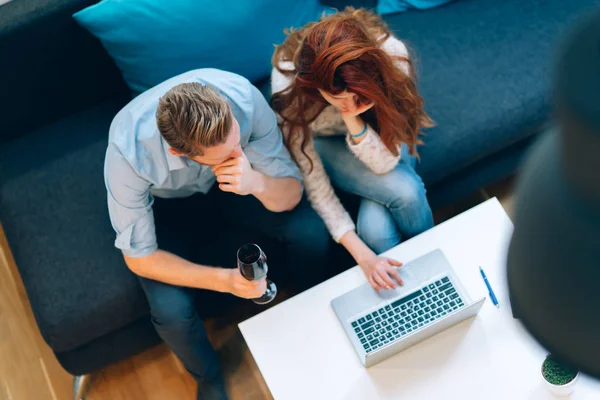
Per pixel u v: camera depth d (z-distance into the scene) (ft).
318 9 6.89
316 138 6.51
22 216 6.59
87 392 7.41
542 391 5.06
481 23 7.04
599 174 1.50
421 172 6.58
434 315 5.39
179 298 6.18
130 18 6.14
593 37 1.44
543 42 6.89
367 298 5.54
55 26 6.32
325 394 5.28
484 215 5.74
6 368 7.57
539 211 1.76
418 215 6.30
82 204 6.59
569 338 1.86
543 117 6.71
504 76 6.77
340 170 6.38
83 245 6.42
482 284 5.49
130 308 6.32
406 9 7.21
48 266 6.35
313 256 6.54
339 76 4.94
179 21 6.22
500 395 5.10
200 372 6.79
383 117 5.41
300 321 5.53
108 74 6.97
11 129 7.00
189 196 6.50
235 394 7.23
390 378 5.27
